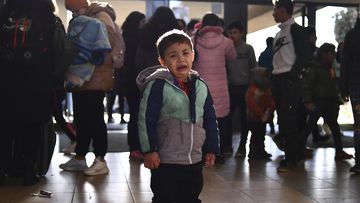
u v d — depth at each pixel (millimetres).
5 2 3984
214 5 9039
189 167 2451
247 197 3654
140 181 4148
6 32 3795
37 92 3801
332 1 6977
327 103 5645
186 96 2451
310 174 4625
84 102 4355
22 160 4117
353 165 5148
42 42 3828
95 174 4371
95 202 3420
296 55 4754
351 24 7535
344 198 3666
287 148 4840
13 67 3775
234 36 5957
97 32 4215
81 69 4211
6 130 3936
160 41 2518
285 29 4855
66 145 6387
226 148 6031
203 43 5180
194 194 2539
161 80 2445
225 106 5234
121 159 5375
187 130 2441
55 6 4023
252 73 5637
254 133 5637
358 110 4562
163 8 5070
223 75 5254
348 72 4641
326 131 7266
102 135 4434
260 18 8625
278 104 4926
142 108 2428
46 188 3850
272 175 4566
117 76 8852
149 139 2385
